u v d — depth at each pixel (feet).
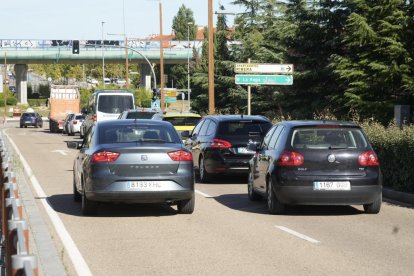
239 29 369.50
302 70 237.45
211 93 202.49
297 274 47.55
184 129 148.25
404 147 92.38
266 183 81.00
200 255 54.49
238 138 112.47
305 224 71.00
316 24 230.68
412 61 195.93
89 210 76.79
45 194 98.53
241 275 47.21
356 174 75.66
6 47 650.84
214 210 82.28
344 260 52.42
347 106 206.39
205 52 368.27
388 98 202.39
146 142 76.48
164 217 76.18
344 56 221.05
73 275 47.65
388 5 197.88
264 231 66.49
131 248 57.67
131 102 263.08
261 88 297.12
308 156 75.61
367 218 75.36
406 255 54.39
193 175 75.92
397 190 95.30
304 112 235.20
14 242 26.89
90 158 74.43
